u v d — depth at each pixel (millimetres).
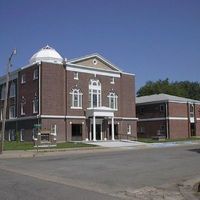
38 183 15695
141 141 56406
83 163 24828
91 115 56406
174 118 69625
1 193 12961
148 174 18844
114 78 61594
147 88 111500
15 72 60625
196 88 116188
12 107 61594
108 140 56625
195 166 22391
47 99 53750
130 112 63188
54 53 60656
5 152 37500
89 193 13219
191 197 12633
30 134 55531
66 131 54844
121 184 15594
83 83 57562
